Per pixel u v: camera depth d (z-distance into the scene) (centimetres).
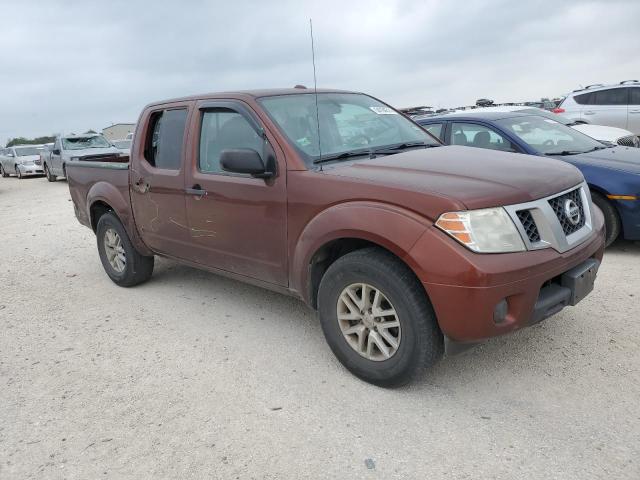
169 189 457
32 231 956
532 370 343
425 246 287
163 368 379
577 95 1398
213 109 431
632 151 625
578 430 280
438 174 324
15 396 353
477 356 365
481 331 285
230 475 264
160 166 477
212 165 425
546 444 270
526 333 393
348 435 289
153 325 459
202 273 598
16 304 539
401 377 317
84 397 346
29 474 275
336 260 337
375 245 325
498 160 362
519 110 770
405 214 298
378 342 324
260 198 377
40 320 489
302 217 352
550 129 682
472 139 680
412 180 316
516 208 296
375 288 316
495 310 283
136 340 430
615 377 328
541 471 252
